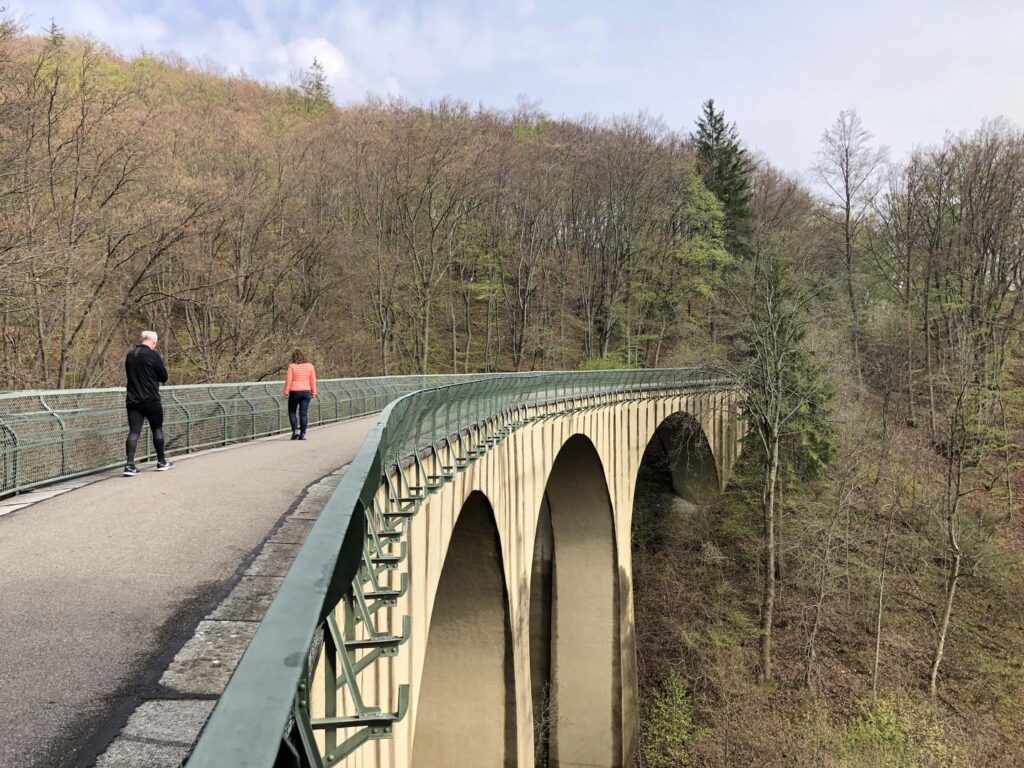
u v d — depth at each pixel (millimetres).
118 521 6770
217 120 34594
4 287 18375
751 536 33938
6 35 18547
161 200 24484
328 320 42000
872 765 22172
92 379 24516
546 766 26047
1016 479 34219
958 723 23922
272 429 17969
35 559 5512
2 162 18750
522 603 16922
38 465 8844
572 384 21703
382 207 46250
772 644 28250
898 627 28016
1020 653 26328
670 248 55812
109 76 26469
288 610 1903
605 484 25125
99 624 4246
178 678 3590
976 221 44281
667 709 26547
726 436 38250
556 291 59531
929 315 45562
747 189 60375
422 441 9359
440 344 57812
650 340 56188
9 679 3521
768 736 24234
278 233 36062
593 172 57562
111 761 2848
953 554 28266
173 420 12992
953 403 32438
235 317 30391
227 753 1248
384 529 6297
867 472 32656
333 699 2803
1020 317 46875
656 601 32375
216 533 6355
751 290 30094
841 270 48406
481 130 49969
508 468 15617
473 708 15523
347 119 49125
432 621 15625
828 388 32375
